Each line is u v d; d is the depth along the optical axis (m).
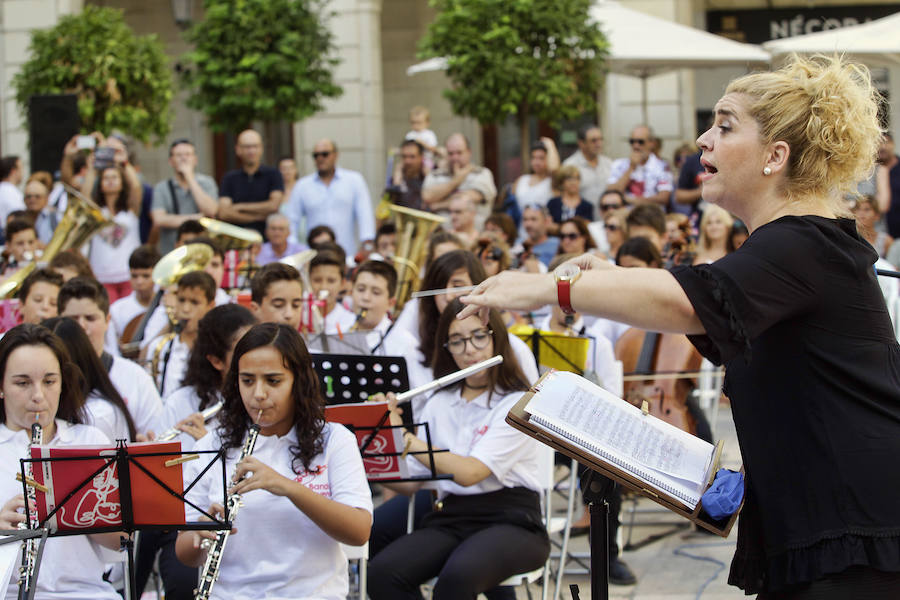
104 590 3.76
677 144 14.05
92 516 3.22
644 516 6.49
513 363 4.35
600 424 2.56
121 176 8.87
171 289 6.05
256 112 11.55
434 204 9.88
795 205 2.48
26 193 9.08
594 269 2.46
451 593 3.90
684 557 5.67
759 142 2.45
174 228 9.16
